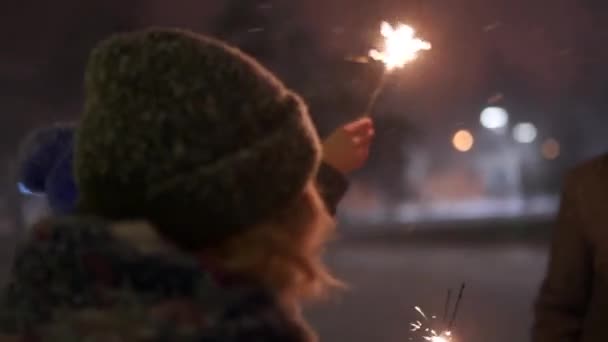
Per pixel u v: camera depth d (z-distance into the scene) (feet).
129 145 3.88
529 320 35.91
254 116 4.02
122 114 3.92
